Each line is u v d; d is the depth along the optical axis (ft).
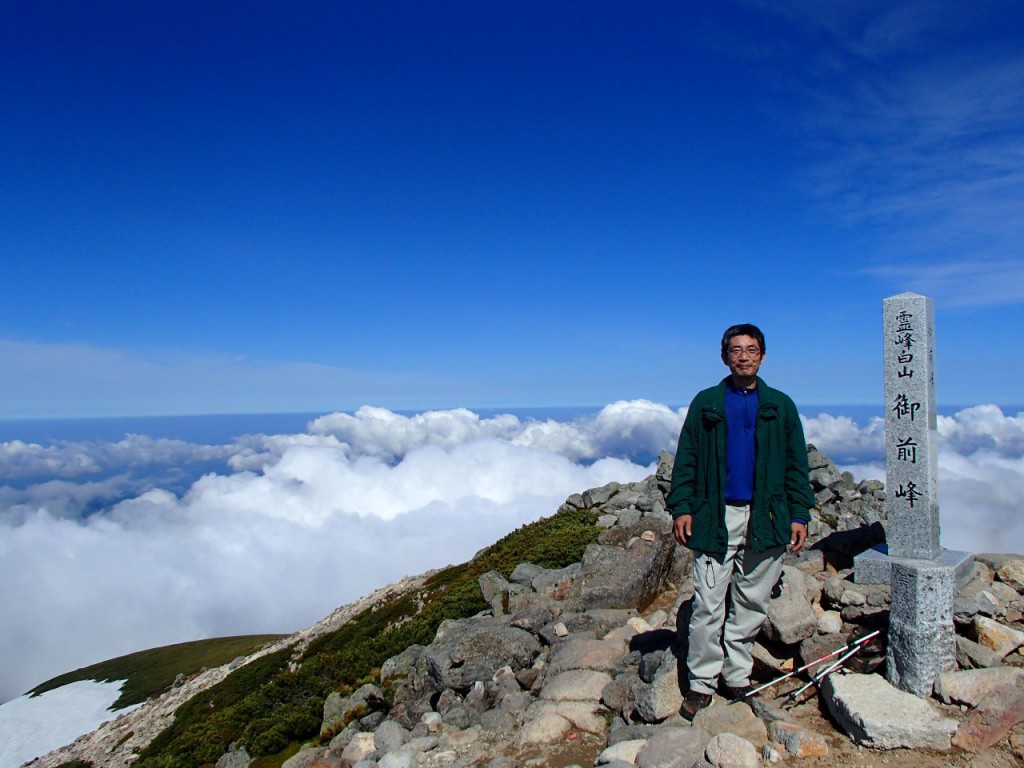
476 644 16.40
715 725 11.39
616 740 11.96
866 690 11.39
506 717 13.78
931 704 11.00
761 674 12.91
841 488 30.66
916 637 11.27
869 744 10.68
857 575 13.46
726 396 11.40
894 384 13.47
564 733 12.87
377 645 26.14
